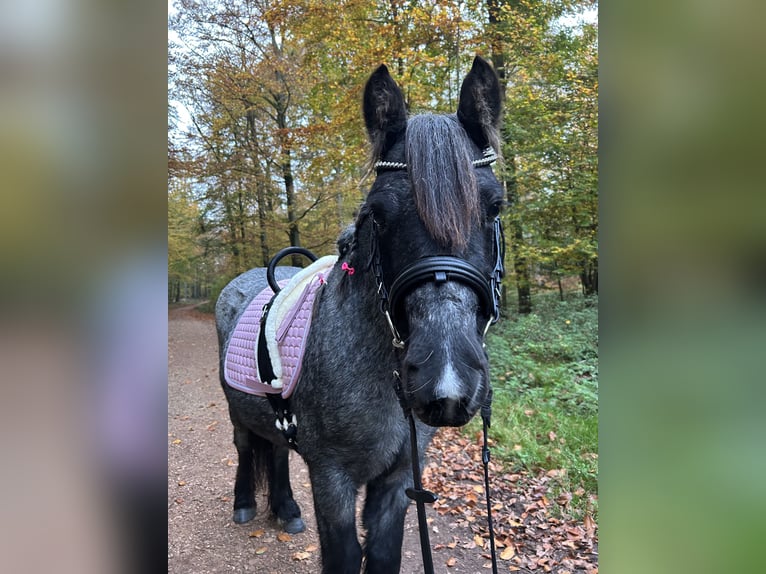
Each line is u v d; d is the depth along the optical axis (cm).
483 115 164
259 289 319
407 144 148
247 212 1167
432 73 726
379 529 198
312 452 194
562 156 700
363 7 723
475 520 336
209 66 959
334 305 193
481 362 134
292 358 204
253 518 340
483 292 143
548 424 443
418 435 194
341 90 799
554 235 729
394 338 151
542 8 712
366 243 179
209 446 489
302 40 823
